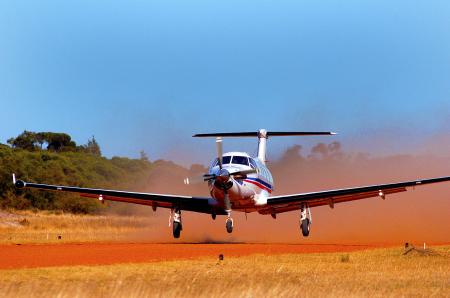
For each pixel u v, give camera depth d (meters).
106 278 50.16
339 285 47.53
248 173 88.94
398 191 92.50
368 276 52.19
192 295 43.81
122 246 80.56
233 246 81.12
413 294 44.56
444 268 56.91
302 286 46.81
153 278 50.22
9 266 58.00
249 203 92.81
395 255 66.31
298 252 72.69
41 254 69.00
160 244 84.81
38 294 43.44
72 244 84.50
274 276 52.00
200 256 67.19
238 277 51.06
